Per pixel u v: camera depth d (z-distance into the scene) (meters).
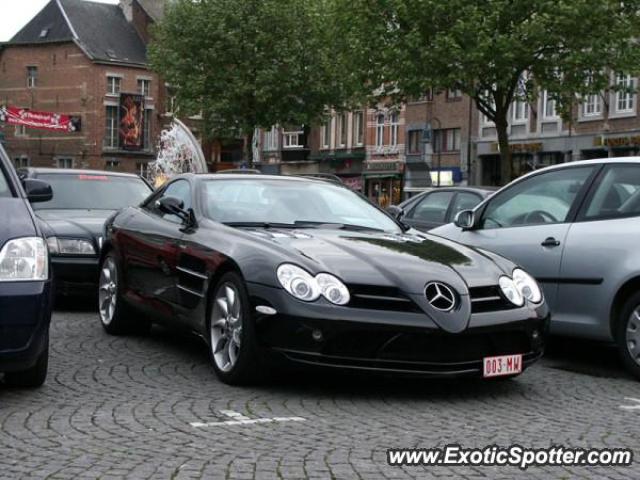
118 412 5.76
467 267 6.60
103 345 8.47
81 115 72.00
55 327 9.61
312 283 6.11
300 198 7.96
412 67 25.67
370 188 57.72
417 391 6.68
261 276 6.29
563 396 6.72
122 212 9.32
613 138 40.34
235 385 6.62
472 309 6.26
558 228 8.19
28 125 68.56
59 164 73.50
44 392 6.34
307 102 42.84
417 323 6.05
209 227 7.36
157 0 74.88
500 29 25.47
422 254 6.70
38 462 4.64
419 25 25.97
